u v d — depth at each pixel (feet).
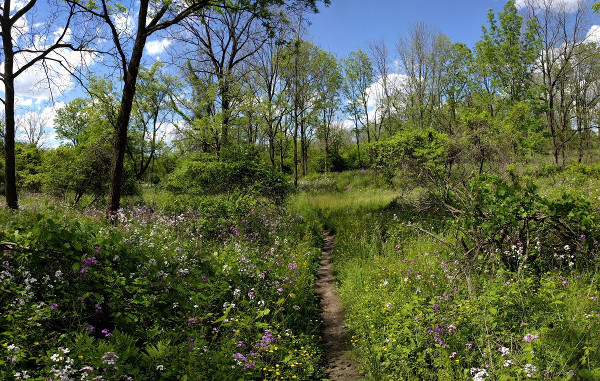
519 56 78.48
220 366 12.74
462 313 15.14
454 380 12.28
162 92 84.74
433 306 15.81
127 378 10.51
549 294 15.20
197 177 43.32
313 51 92.02
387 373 14.49
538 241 19.76
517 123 53.83
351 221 48.08
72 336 12.21
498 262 19.54
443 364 12.88
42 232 15.21
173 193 48.65
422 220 37.81
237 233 30.94
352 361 16.74
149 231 27.12
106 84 59.67
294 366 14.84
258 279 21.09
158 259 19.25
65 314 13.32
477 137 42.83
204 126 52.65
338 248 37.27
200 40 66.39
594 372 10.07
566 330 11.77
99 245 16.96
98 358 10.43
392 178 57.52
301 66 90.94
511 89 79.82
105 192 53.21
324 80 100.94
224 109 57.41
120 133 33.86
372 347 16.17
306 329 19.16
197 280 18.88
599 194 31.60
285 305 20.22
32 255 14.87
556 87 88.38
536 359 11.08
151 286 16.48
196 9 36.99
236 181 43.73
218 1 38.73
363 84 134.62
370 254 31.60
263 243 33.19
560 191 37.14
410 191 49.67
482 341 13.35
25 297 12.51
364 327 18.17
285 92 89.76
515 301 15.26
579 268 18.12
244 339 15.51
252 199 40.34
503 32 79.56
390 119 133.69
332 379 15.19
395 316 16.60
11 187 35.14
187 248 23.36
